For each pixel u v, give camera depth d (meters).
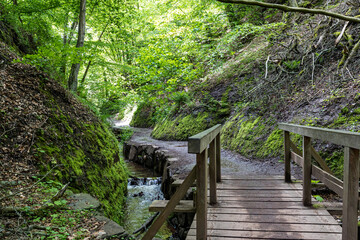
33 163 3.76
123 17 11.18
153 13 14.71
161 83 10.68
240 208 3.54
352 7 7.55
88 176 4.57
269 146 6.86
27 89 4.98
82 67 12.95
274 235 2.75
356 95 5.59
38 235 2.46
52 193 3.38
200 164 2.45
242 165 6.71
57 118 4.96
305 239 2.64
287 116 7.18
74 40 11.19
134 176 8.62
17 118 4.18
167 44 10.52
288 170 4.72
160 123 14.27
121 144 13.74
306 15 9.72
